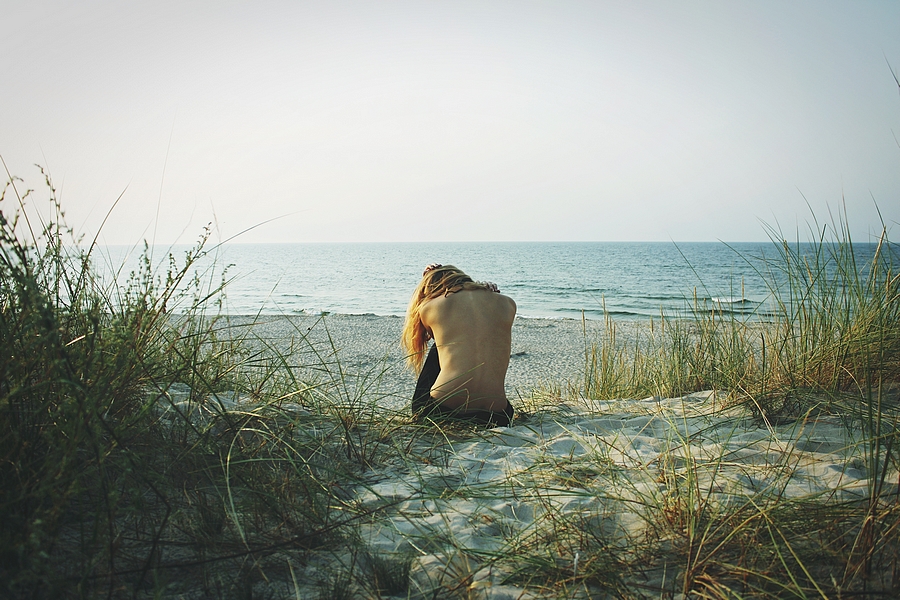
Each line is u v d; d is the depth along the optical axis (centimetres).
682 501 201
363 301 2880
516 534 194
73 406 163
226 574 165
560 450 284
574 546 182
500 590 163
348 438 267
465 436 303
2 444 163
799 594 146
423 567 174
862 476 221
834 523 177
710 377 443
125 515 188
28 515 158
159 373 245
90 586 150
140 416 189
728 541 176
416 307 359
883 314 347
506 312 344
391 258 8944
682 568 168
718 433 300
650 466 250
